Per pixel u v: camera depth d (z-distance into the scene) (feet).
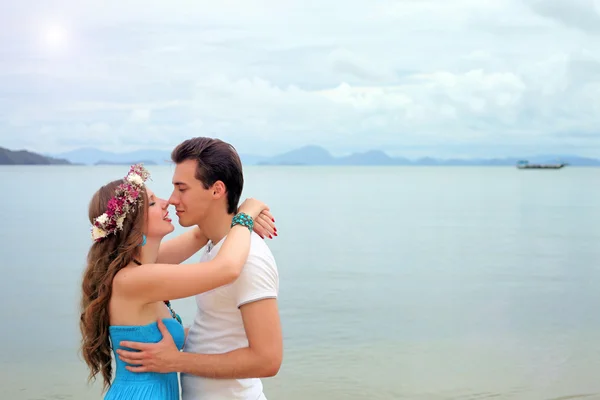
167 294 7.73
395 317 31.60
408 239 68.18
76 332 28.04
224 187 8.18
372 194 173.99
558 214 106.01
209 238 8.59
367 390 20.86
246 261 7.81
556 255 56.29
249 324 7.78
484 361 24.03
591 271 47.24
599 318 31.50
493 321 30.81
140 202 8.07
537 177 434.30
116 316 8.02
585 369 23.03
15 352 24.99
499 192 194.18
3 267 45.19
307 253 57.06
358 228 79.82
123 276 7.90
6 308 32.68
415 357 24.57
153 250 8.41
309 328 29.37
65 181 221.87
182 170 8.11
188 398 8.27
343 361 24.06
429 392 20.66
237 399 8.02
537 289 39.96
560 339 27.40
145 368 7.92
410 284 41.65
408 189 212.64
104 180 223.71
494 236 71.67
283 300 36.22
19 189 160.45
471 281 42.98
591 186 255.09
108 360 8.30
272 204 127.34
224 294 7.95
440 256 55.47
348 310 33.47
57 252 52.19
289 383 21.56
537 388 20.97
